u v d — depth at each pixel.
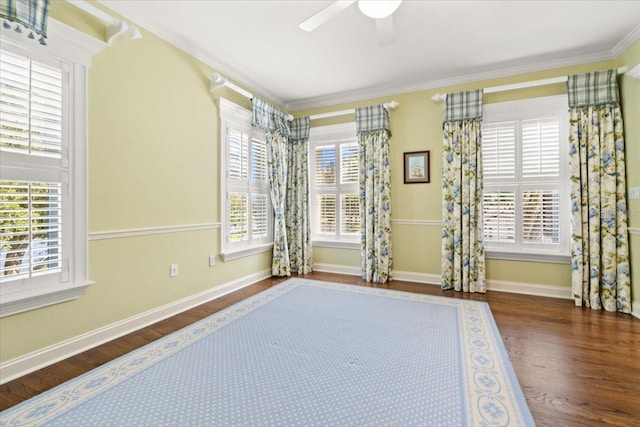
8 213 1.77
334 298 3.21
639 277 2.65
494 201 3.50
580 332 2.36
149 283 2.58
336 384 1.68
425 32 2.68
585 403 1.52
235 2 2.28
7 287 1.75
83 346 2.11
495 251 3.46
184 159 2.90
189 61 2.94
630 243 2.79
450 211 3.58
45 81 1.90
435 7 2.33
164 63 2.69
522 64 3.28
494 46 2.92
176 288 2.83
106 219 2.26
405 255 3.95
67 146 2.02
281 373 1.79
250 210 3.82
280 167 4.16
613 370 1.82
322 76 3.61
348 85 3.88
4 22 1.69
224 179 3.38
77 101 2.06
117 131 2.32
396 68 3.39
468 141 3.46
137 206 2.48
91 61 2.15
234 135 3.54
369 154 3.96
